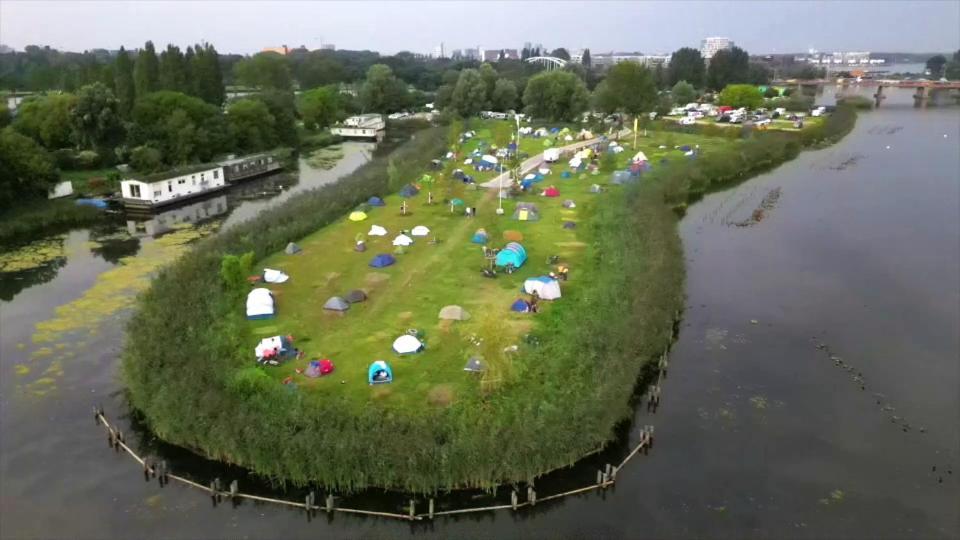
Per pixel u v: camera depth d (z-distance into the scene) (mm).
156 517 34906
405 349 47438
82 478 37656
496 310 53719
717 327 58375
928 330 58156
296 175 130375
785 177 119500
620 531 34750
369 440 36125
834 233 85312
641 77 159375
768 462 40438
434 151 129875
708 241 82125
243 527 34469
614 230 72688
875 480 38969
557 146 142750
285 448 36188
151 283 59781
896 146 154125
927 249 79000
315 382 43625
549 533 34625
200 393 39938
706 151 132500
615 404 41906
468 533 34625
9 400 45156
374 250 70875
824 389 48719
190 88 160875
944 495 37781
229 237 69688
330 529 34562
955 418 45281
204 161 124000
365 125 183750
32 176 93125
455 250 70688
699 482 38562
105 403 45031
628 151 132375
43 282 68062
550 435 37688
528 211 82938
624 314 51688
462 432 36938
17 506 35344
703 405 46406
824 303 63594
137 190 98250
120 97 141250
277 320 53250
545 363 44625
